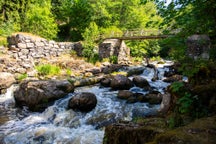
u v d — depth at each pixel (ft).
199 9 15.01
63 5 94.58
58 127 22.38
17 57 47.26
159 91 31.42
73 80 37.68
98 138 19.33
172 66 47.19
